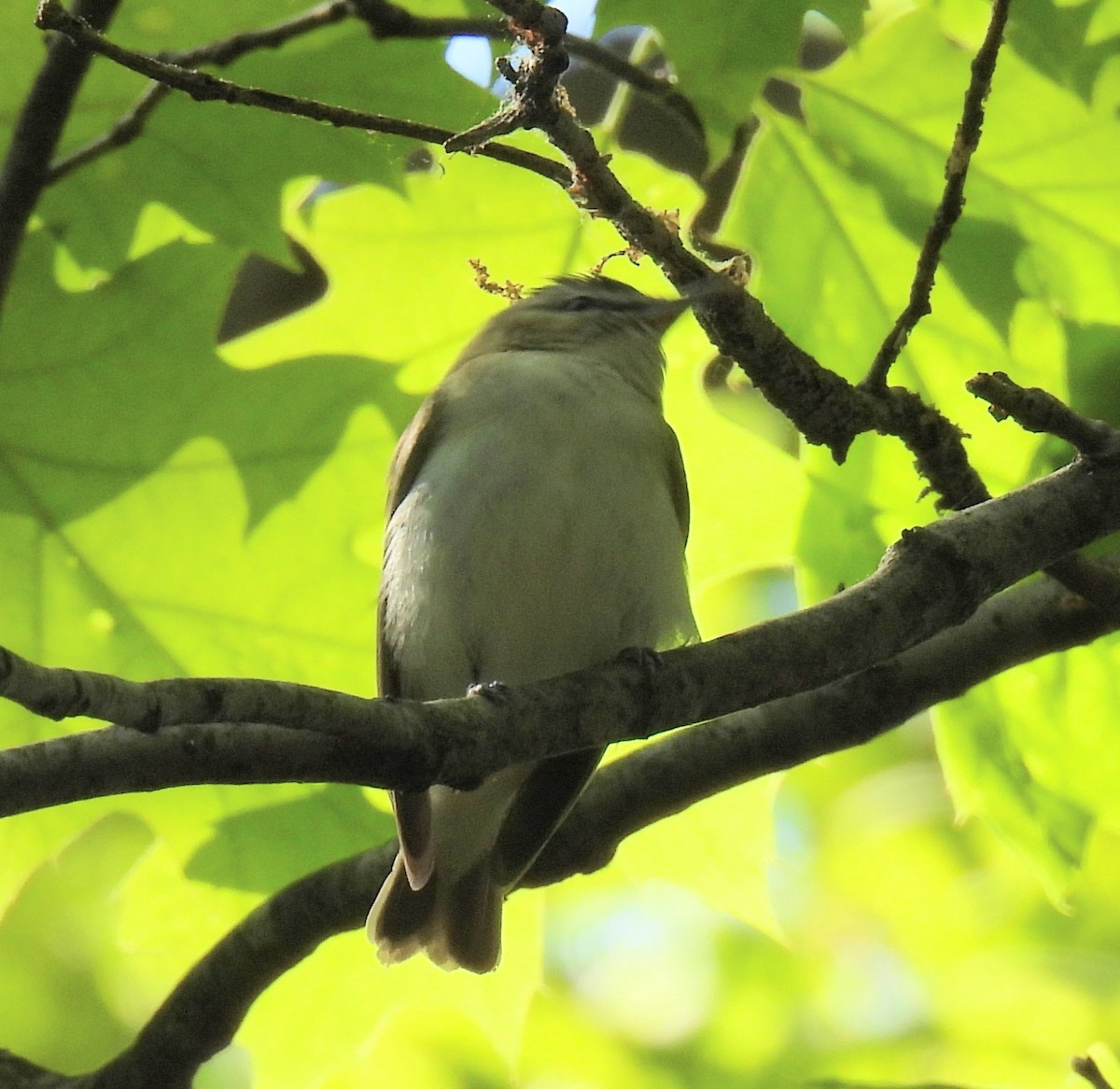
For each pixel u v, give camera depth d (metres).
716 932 14.76
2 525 9.15
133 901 9.32
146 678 9.38
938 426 7.02
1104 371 8.92
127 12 8.73
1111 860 13.37
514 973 9.66
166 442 9.06
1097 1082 7.49
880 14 10.23
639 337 8.94
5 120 8.99
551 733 6.15
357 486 9.19
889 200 8.84
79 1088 7.92
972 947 13.67
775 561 9.45
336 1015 9.50
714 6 7.68
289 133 8.70
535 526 8.13
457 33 7.97
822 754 8.24
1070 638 8.12
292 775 5.53
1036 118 8.70
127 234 8.95
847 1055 13.80
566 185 6.18
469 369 8.70
